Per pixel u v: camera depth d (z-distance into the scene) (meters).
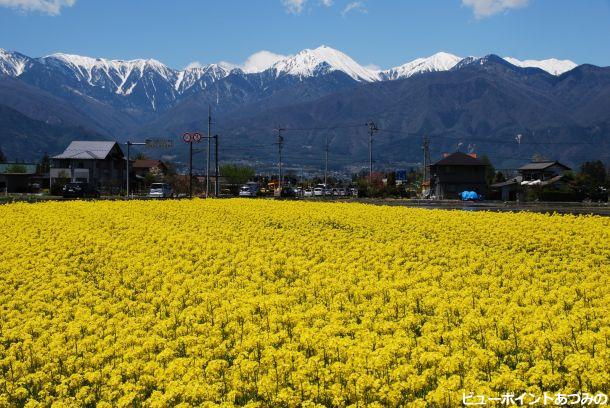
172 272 19.27
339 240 25.94
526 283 17.31
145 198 71.69
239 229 29.64
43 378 11.45
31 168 120.69
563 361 10.86
